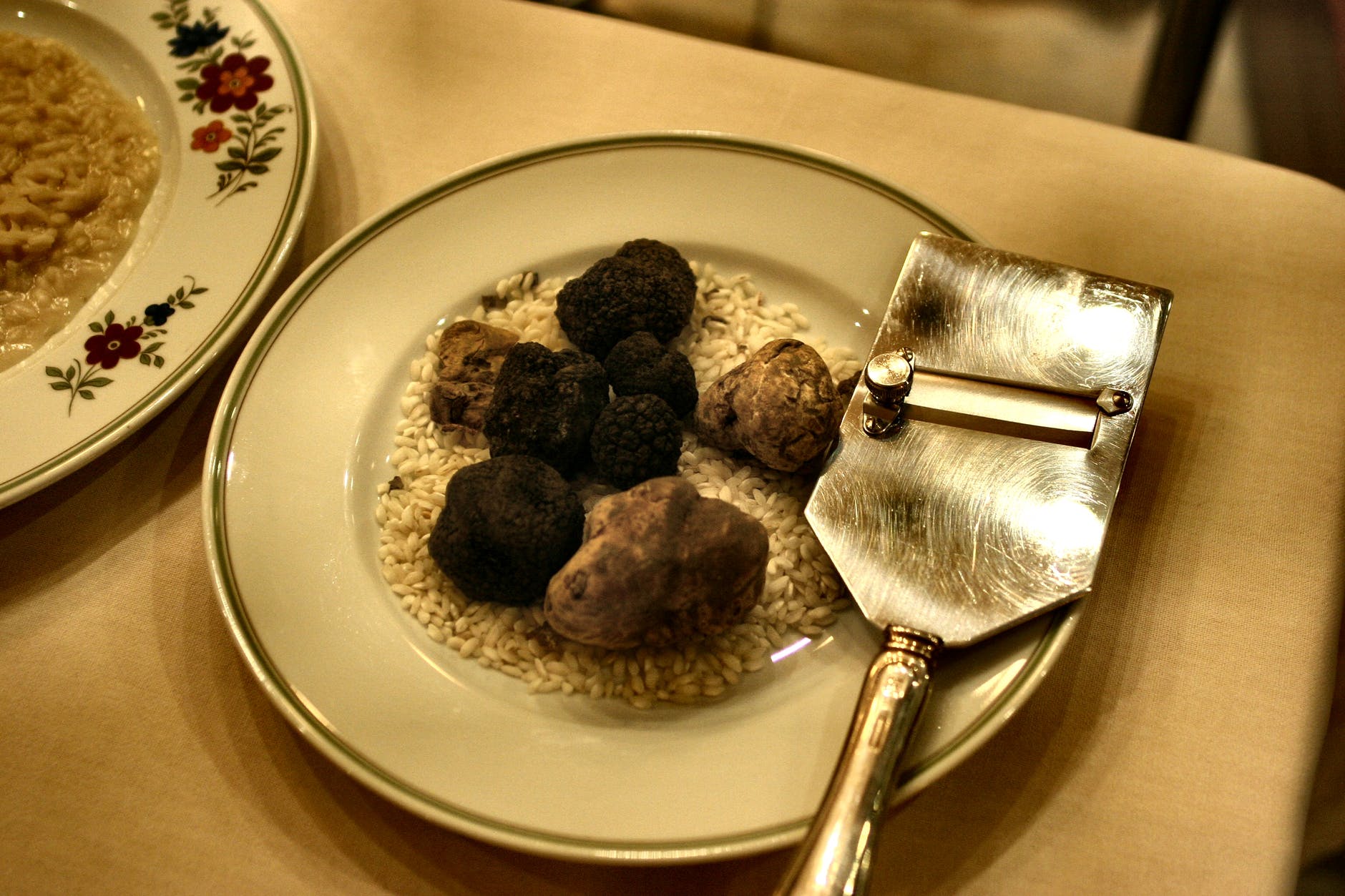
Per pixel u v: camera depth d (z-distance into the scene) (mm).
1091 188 518
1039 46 884
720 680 426
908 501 425
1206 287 492
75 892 403
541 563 425
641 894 402
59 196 523
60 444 451
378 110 548
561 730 416
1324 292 488
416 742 407
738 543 416
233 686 431
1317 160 815
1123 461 424
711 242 500
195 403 479
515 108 548
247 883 404
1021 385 438
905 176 524
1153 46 851
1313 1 883
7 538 456
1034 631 408
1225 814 406
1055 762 415
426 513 455
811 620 434
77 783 417
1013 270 458
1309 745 415
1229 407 467
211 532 430
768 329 489
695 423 466
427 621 438
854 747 383
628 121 543
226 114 525
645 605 412
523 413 444
